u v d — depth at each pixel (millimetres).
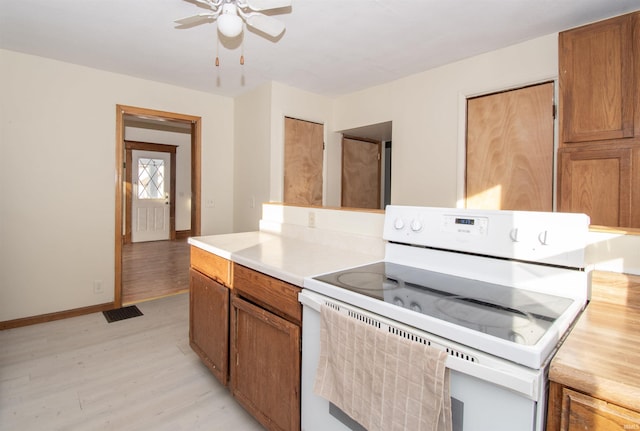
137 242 6926
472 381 814
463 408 831
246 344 1633
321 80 3348
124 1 1978
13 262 2770
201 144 3758
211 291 1928
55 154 2910
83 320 2939
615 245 1059
